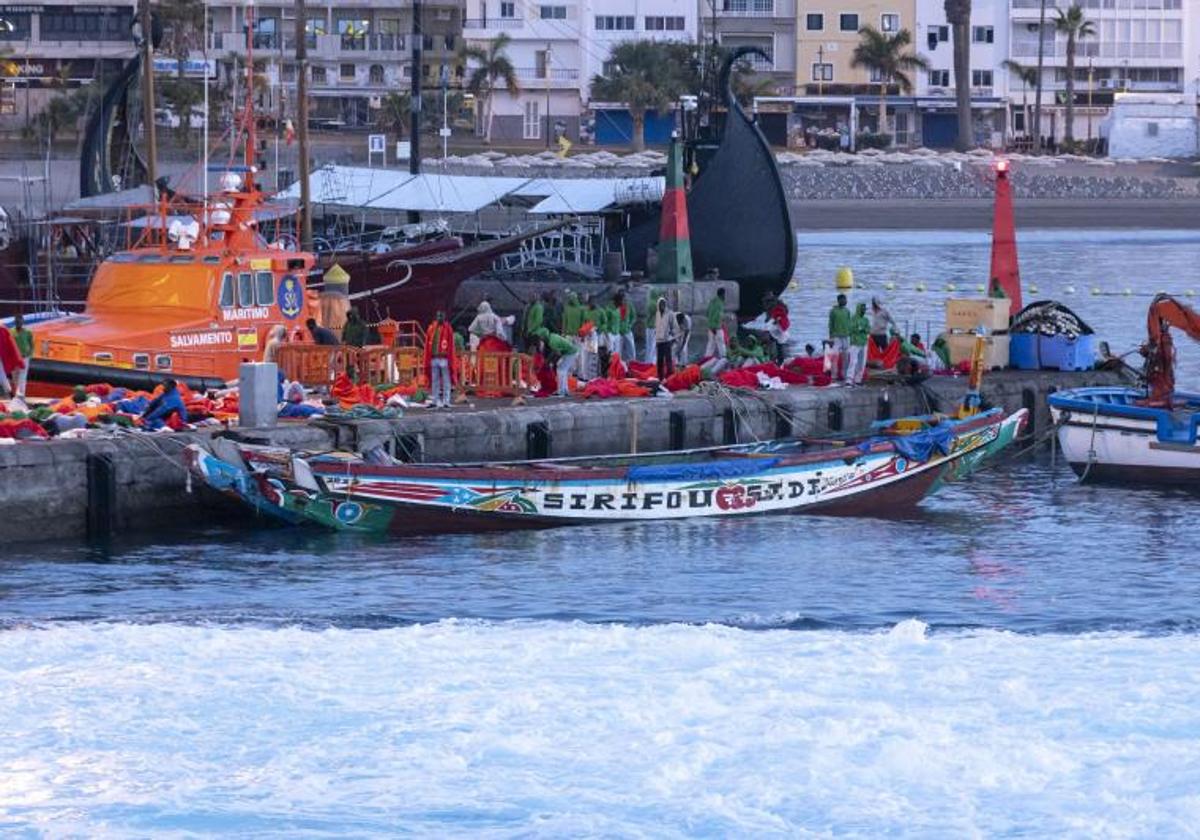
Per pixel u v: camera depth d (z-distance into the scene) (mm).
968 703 52938
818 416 97000
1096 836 44406
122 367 85812
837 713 52125
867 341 101000
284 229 142750
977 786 47094
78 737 50219
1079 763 48438
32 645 57688
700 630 60344
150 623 61188
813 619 63312
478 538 74312
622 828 44969
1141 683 54781
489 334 96062
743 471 78188
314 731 50844
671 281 132250
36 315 98562
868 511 81438
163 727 51031
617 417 89250
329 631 59844
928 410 101562
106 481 72125
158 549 71500
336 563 70000
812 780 47500
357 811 45906
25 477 70312
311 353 88938
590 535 75375
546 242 148875
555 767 48406
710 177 143750
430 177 151250
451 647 58156
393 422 79812
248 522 76125
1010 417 85750
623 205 148500
